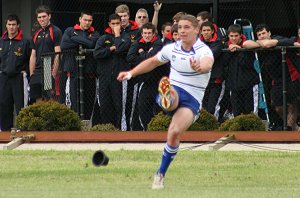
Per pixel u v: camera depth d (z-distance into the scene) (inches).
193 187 1028.5
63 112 1588.3
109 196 933.8
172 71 1014.4
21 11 2027.6
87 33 1636.3
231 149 1451.8
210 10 1971.0
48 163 1257.4
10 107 1743.4
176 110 999.0
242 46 1567.4
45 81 1664.6
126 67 1594.5
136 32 1611.7
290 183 1072.2
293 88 1568.7
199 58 989.8
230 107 1588.3
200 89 1006.4
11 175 1133.1
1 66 1736.0
